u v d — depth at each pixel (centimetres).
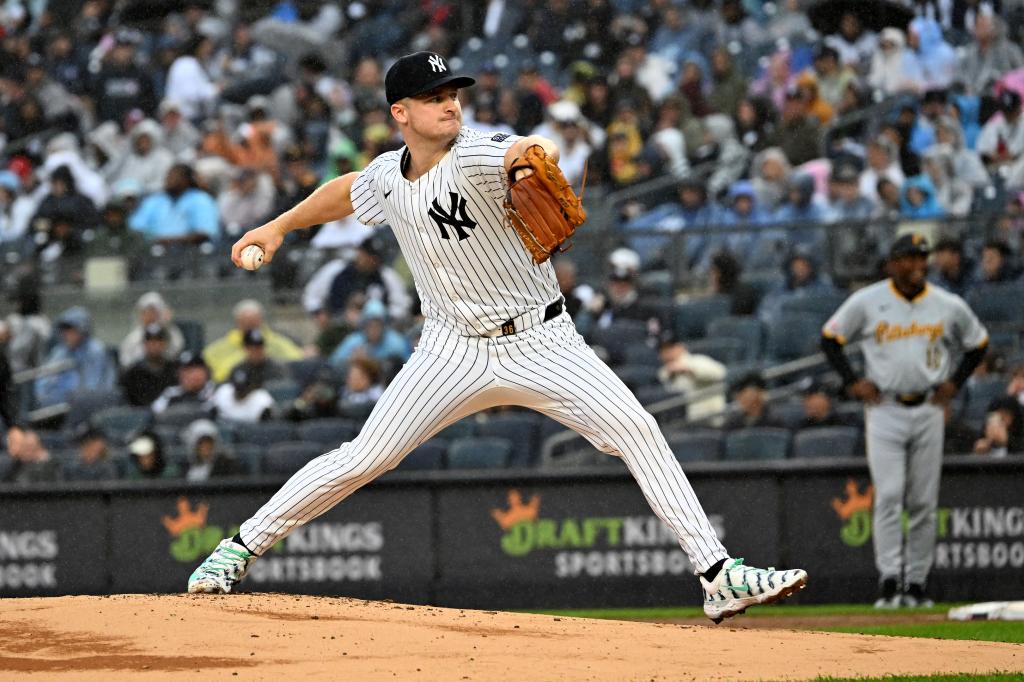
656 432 1755
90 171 6041
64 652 1612
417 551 3666
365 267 4784
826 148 5394
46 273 5028
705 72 6034
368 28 6850
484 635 1739
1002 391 4062
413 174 1738
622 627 1847
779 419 4034
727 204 5047
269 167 5738
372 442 1800
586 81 5975
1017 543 3547
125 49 6644
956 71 5681
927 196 4912
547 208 1623
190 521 3744
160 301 4759
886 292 3234
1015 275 4259
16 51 6856
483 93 6012
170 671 1523
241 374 4447
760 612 3375
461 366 1761
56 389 4794
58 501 3766
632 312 4478
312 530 3681
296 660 1580
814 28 5947
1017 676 1590
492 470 3725
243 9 7088
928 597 3525
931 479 3272
